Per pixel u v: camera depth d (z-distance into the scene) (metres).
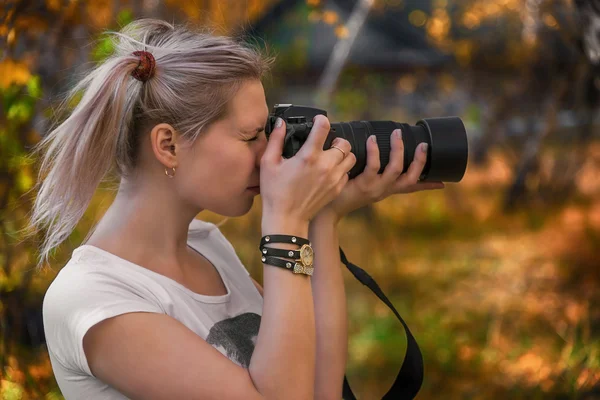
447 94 14.90
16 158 3.12
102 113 1.60
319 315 1.97
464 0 12.80
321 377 1.94
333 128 1.99
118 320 1.51
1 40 3.26
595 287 5.88
